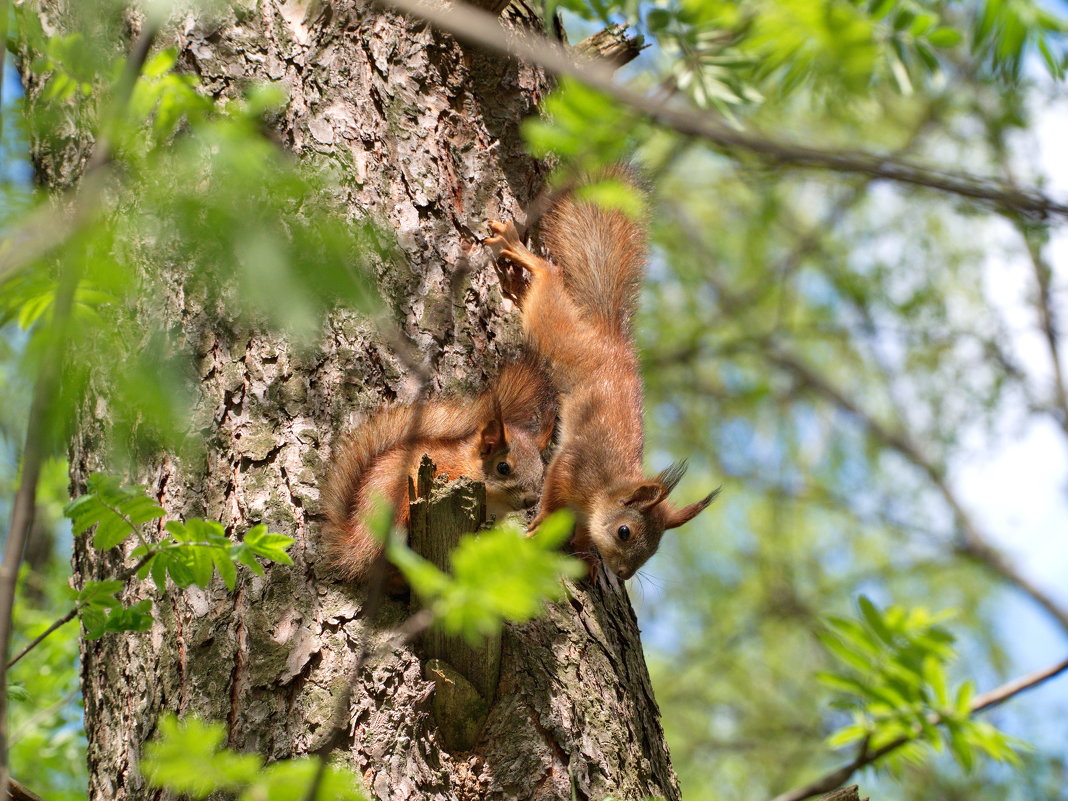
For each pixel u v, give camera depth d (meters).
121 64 6.10
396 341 5.26
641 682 8.99
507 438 10.25
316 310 3.77
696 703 25.42
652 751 8.55
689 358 26.11
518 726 7.82
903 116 21.59
